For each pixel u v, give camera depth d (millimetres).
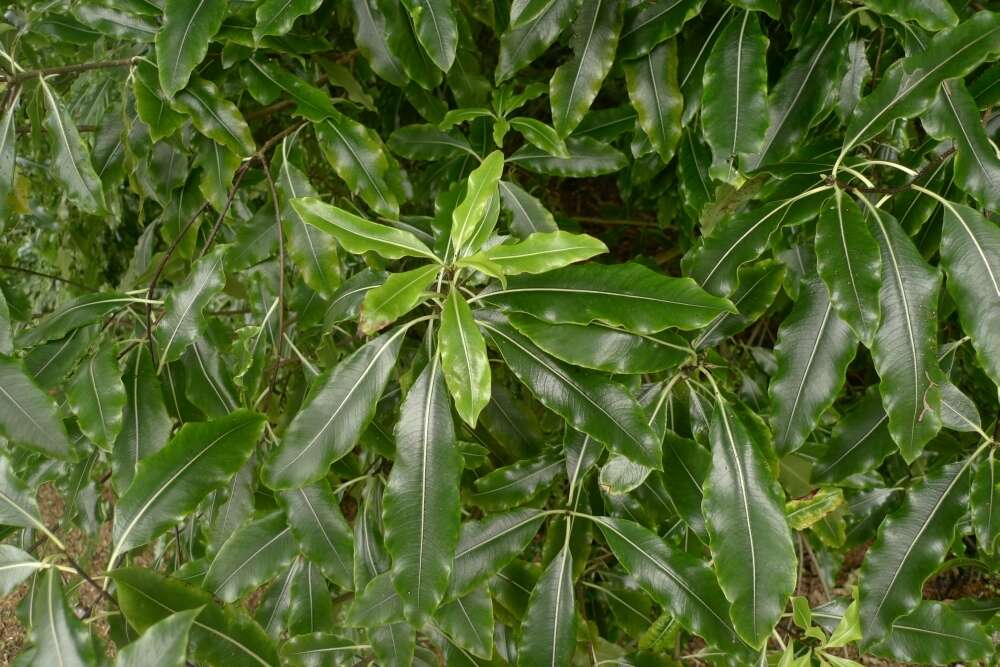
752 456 611
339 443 600
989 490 636
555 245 580
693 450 650
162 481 583
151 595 574
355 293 691
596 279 593
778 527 604
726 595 603
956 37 590
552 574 655
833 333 623
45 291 1379
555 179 1365
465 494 699
